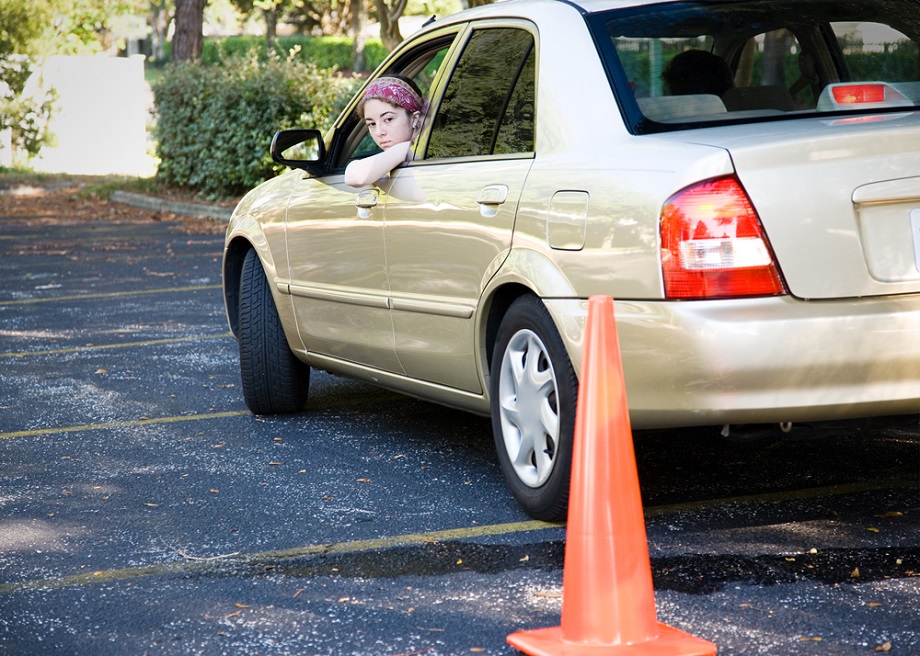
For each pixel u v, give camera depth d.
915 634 3.44
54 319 10.13
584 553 3.30
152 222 18.59
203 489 5.19
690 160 3.86
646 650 3.25
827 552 4.11
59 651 3.54
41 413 6.78
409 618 3.71
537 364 4.41
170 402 6.95
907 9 4.75
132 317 10.12
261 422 6.41
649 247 3.88
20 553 4.45
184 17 23.52
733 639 3.46
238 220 6.68
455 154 4.94
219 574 4.16
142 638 3.62
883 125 3.93
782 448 5.43
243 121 18.97
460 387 4.96
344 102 18.52
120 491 5.21
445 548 4.32
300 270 6.00
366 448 5.78
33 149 28.89
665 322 3.85
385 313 5.30
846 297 3.80
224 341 8.91
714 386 3.81
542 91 4.52
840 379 3.80
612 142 4.19
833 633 3.47
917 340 3.79
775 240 3.77
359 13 53.12
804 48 4.50
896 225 3.83
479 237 4.60
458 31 5.24
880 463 5.15
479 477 5.21
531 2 4.88
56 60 28.86
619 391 3.35
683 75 4.35
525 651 3.35
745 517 4.51
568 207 4.18
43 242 16.22
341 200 5.58
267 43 56.41
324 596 3.92
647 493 4.85
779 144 3.80
